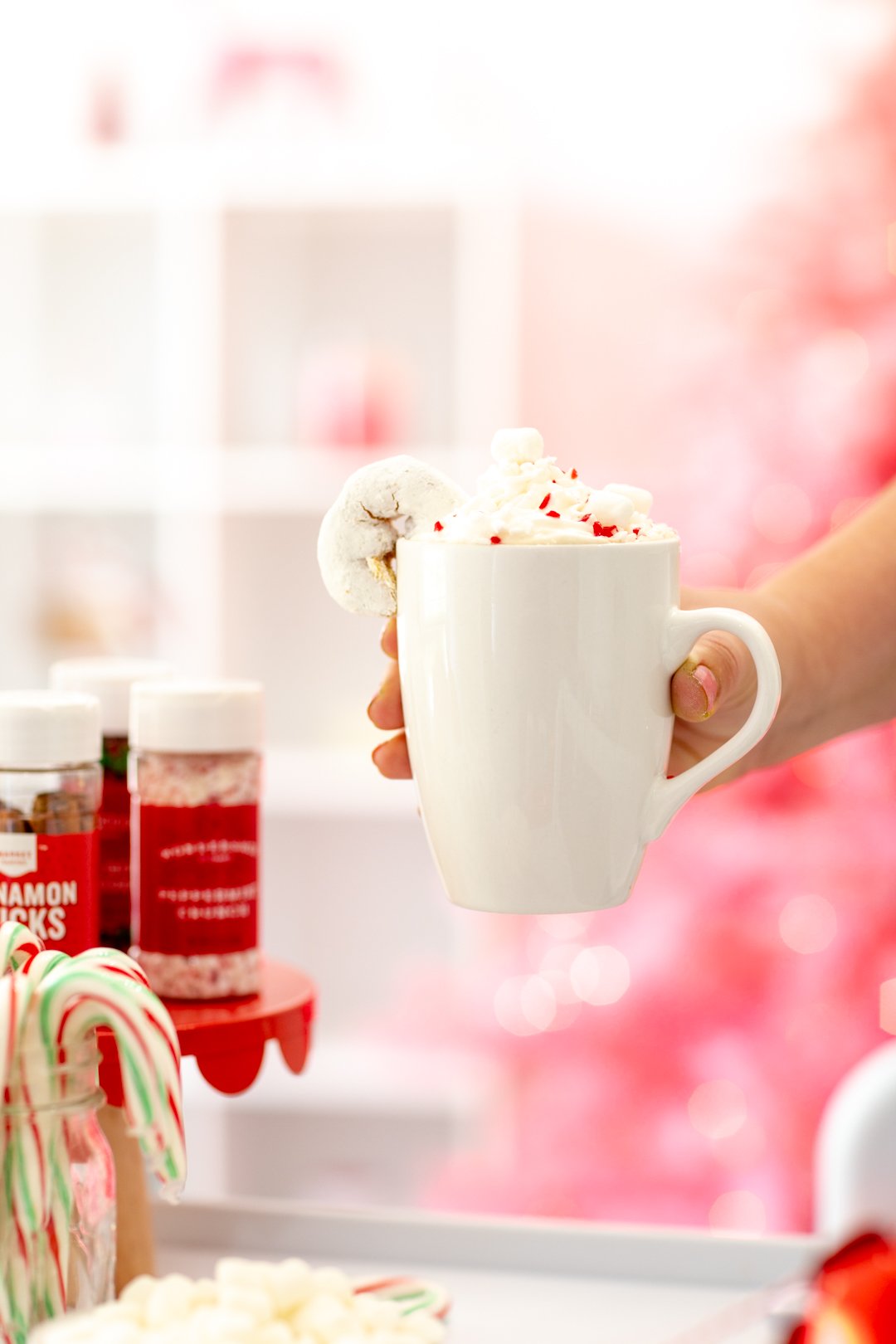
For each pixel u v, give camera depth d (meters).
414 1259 0.86
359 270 2.81
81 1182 0.62
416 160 2.54
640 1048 2.44
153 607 2.72
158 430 2.80
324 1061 2.64
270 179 2.56
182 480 2.65
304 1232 0.87
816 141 2.39
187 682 0.87
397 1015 2.72
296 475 2.65
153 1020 0.60
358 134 2.81
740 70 2.76
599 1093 2.46
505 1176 2.49
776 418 2.36
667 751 0.63
